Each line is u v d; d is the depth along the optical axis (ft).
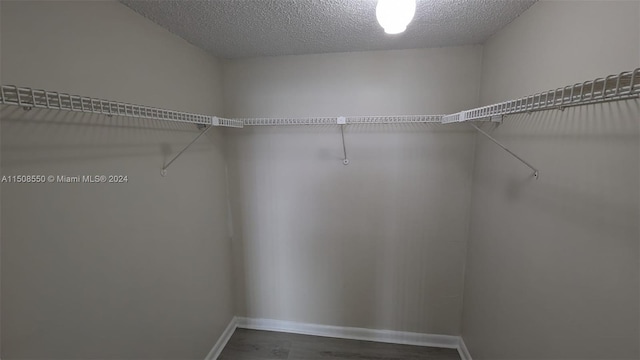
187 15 4.04
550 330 3.26
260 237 6.97
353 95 5.97
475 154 5.71
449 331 6.57
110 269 3.55
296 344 6.77
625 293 2.32
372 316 6.82
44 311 2.81
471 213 5.89
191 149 5.30
